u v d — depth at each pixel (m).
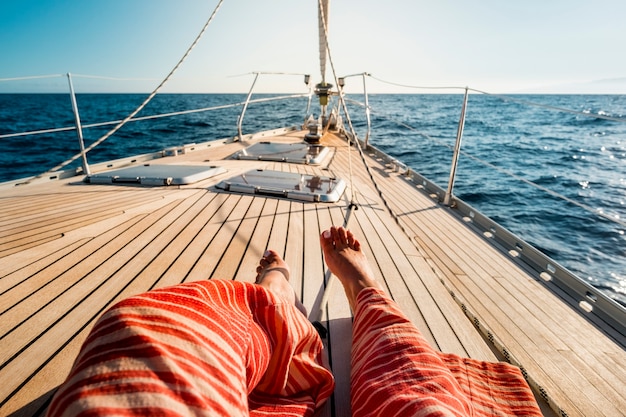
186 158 4.61
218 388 0.42
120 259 1.72
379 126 21.56
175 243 1.93
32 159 10.84
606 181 9.28
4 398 0.93
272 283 1.15
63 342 1.14
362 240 2.17
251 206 2.61
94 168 3.87
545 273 2.47
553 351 1.74
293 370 0.85
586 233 5.52
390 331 0.82
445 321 1.41
